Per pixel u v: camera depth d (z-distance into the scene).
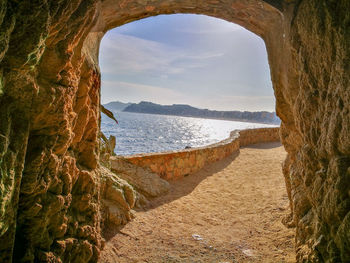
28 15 1.17
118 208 3.70
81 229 2.32
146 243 3.32
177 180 6.17
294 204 3.00
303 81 2.51
